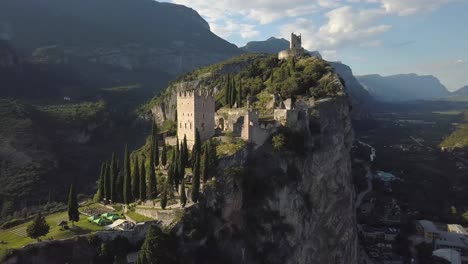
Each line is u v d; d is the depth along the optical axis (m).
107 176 124.69
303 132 136.50
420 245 178.00
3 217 178.62
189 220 102.50
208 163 113.38
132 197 118.69
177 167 114.06
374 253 174.88
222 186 112.19
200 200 107.12
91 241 94.69
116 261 93.81
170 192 113.56
